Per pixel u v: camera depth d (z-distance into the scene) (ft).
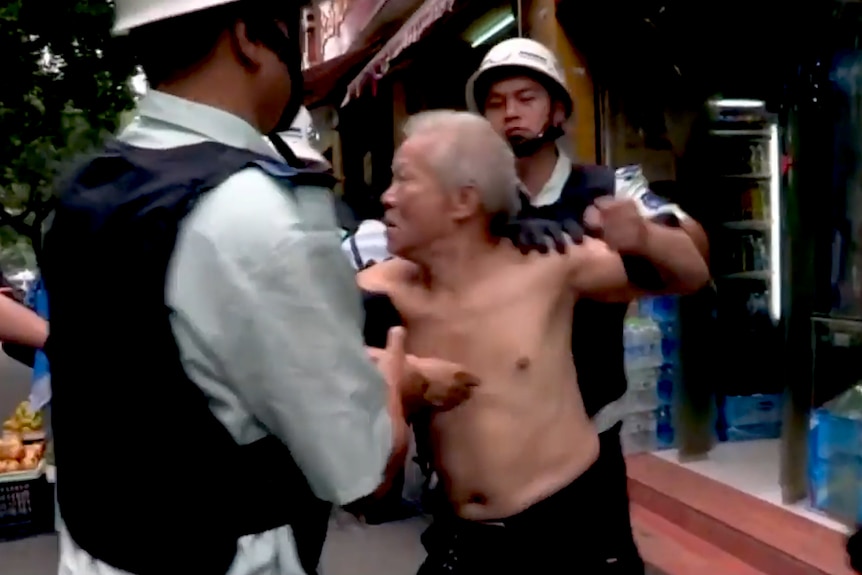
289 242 3.64
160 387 3.75
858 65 13.28
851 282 13.57
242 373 3.69
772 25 15.06
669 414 17.87
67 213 3.98
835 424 13.47
